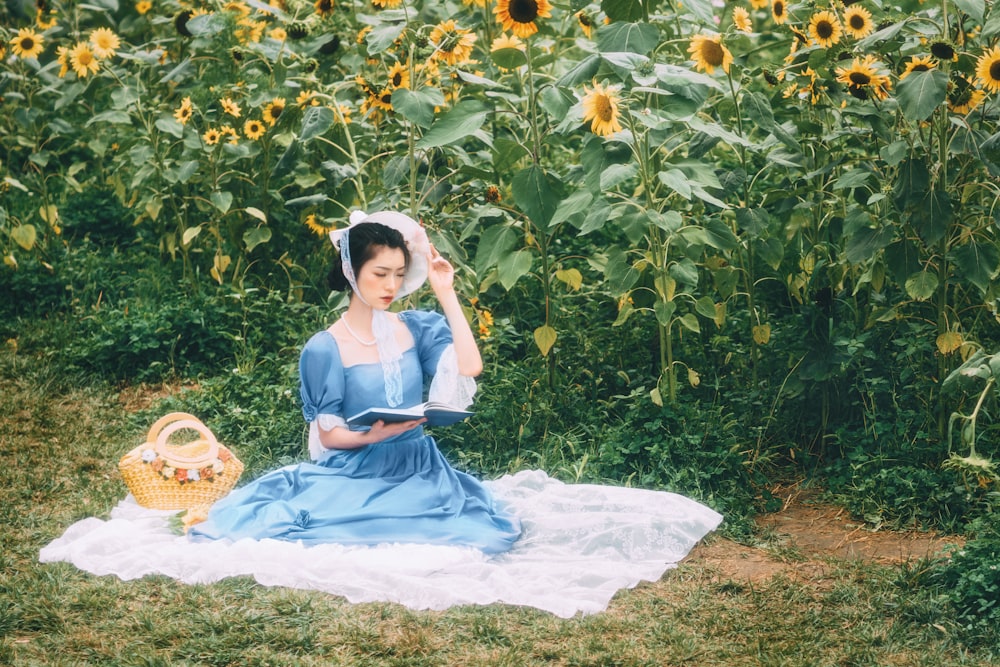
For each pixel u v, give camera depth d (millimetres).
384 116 6359
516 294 6430
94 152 7965
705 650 3615
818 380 5203
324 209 5969
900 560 4359
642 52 4867
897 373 5340
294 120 6039
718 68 5547
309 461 5234
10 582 3975
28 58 6914
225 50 6566
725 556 4426
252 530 4316
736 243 5047
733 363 5719
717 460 5020
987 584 3814
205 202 6805
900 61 5152
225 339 6328
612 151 4895
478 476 5234
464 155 5727
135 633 3660
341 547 4238
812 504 4961
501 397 5562
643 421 5238
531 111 5246
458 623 3750
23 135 7777
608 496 4754
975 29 5031
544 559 4352
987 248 4754
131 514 4652
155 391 6039
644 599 4004
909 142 4820
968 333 5203
